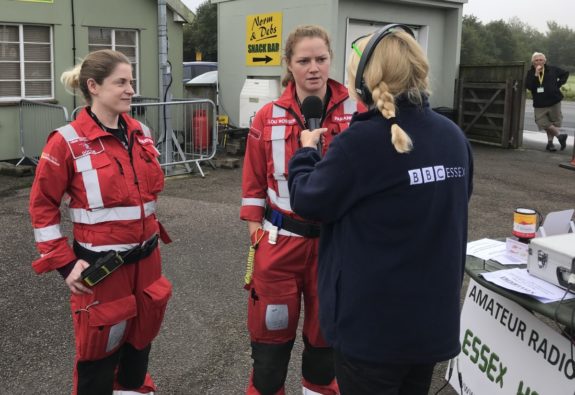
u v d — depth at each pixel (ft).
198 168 29.32
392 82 5.84
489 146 40.70
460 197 6.06
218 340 12.14
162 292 8.39
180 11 37.29
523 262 8.16
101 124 7.91
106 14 34.55
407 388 6.56
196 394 10.21
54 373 10.80
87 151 7.70
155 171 8.32
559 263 7.00
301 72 7.98
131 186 7.93
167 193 25.52
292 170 6.54
